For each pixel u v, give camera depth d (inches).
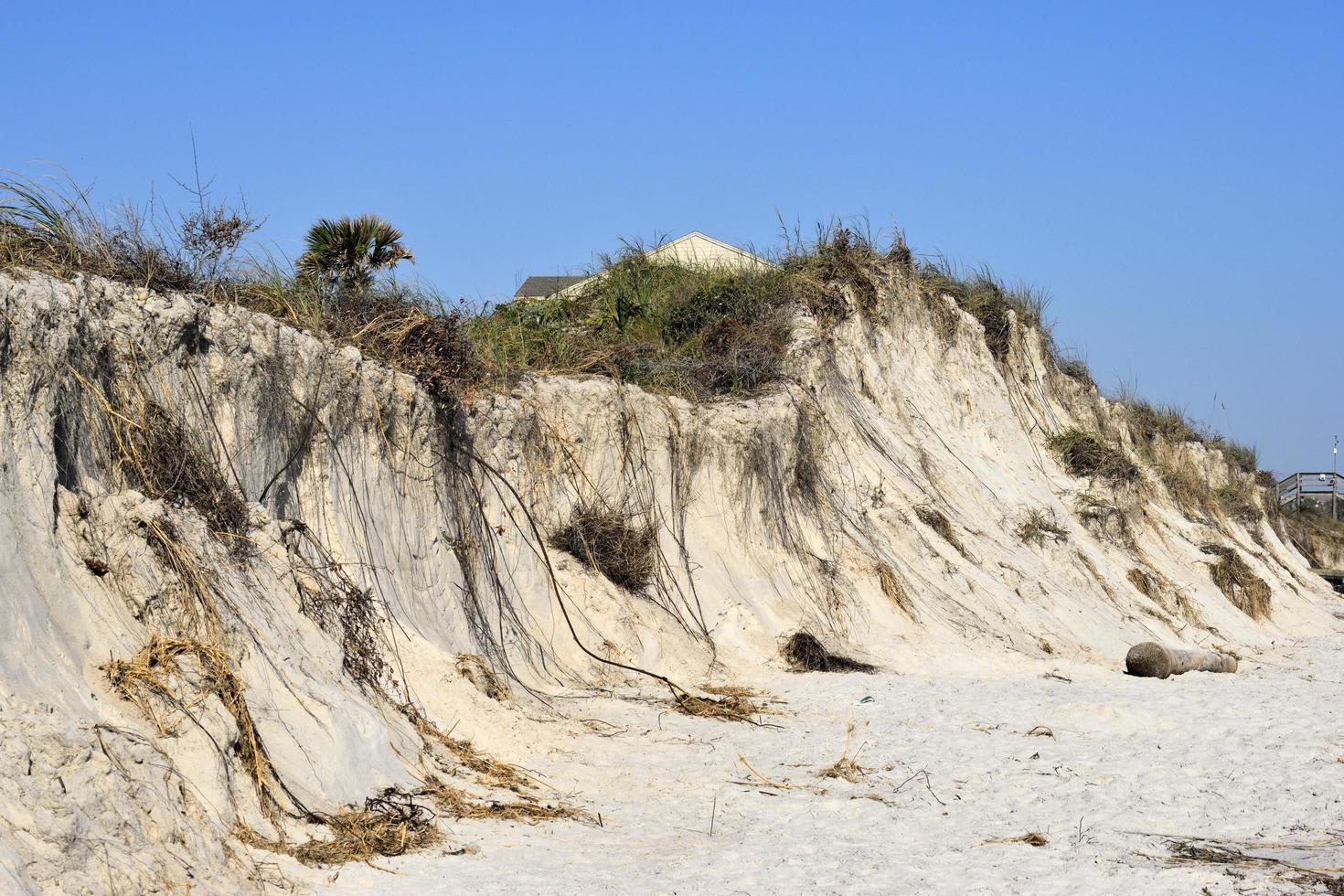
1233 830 379.6
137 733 299.1
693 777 442.6
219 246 503.2
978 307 1186.6
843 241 1034.7
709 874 328.5
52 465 344.2
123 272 438.0
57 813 253.4
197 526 394.0
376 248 783.1
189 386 442.9
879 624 764.0
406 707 441.4
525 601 609.9
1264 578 1347.2
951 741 502.9
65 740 268.5
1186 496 1389.0
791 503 797.9
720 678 639.1
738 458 769.6
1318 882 322.7
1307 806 403.5
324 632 427.5
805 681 639.8
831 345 932.6
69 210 432.8
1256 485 1737.2
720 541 743.1
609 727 516.4
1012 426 1128.8
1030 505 1026.1
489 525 608.7
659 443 738.2
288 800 327.3
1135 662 759.1
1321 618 1332.4
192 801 292.2
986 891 317.7
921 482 927.7
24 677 282.7
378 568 512.7
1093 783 436.1
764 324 899.4
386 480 541.6
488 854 338.3
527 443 660.7
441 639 531.2
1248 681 737.6
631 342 837.2
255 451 469.7
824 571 772.0
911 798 419.5
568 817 387.5
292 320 523.5
